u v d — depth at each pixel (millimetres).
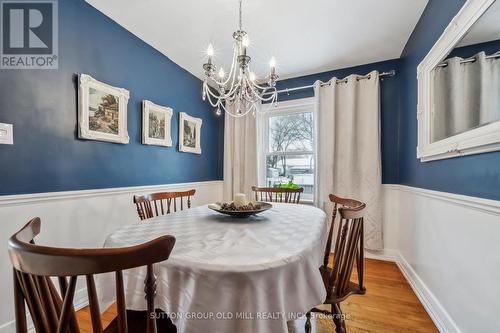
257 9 1799
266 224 1304
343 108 2721
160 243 552
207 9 1800
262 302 737
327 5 1755
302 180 3119
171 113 2592
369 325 1486
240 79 1684
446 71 1386
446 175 1394
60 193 1566
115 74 1964
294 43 2285
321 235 1227
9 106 1352
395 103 2578
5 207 1321
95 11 1791
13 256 515
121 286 537
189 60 2656
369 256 2643
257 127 3158
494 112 941
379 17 1894
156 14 1864
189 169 2943
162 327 894
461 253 1216
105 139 1849
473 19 1080
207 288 739
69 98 1627
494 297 970
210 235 1084
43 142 1490
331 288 1107
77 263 482
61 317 503
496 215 958
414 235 1948
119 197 2000
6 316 1326
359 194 2637
